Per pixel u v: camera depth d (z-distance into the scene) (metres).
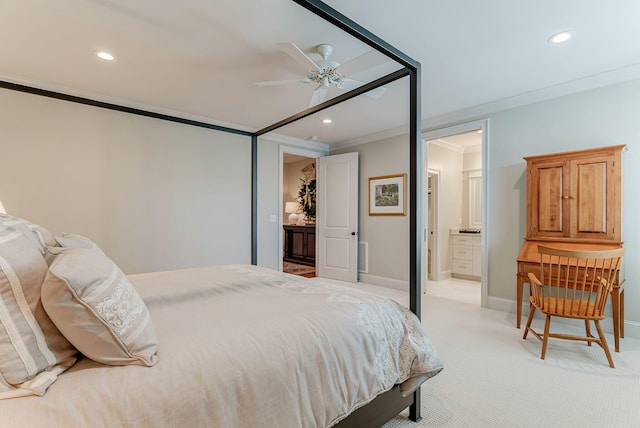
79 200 3.26
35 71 2.77
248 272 2.28
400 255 4.72
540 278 2.71
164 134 3.85
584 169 2.88
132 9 1.95
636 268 2.77
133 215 3.61
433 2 1.91
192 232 4.07
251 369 0.98
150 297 1.59
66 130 3.19
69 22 2.07
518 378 2.11
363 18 2.06
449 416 1.71
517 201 3.49
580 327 3.03
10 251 0.87
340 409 1.17
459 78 2.98
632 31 2.21
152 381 0.84
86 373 0.86
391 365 1.43
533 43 2.37
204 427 0.85
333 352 1.20
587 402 1.83
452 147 5.78
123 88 3.15
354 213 5.21
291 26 2.15
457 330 2.99
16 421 0.69
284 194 8.53
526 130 3.41
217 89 3.17
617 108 2.87
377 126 4.57
